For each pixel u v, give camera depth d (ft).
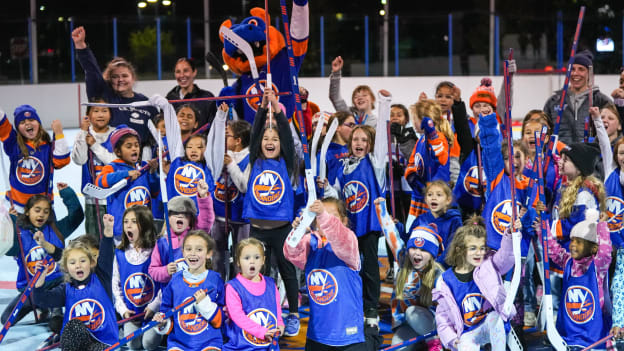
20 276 17.06
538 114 18.61
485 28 57.41
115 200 17.49
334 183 18.30
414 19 57.31
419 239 14.79
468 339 13.24
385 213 15.48
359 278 13.58
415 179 18.10
